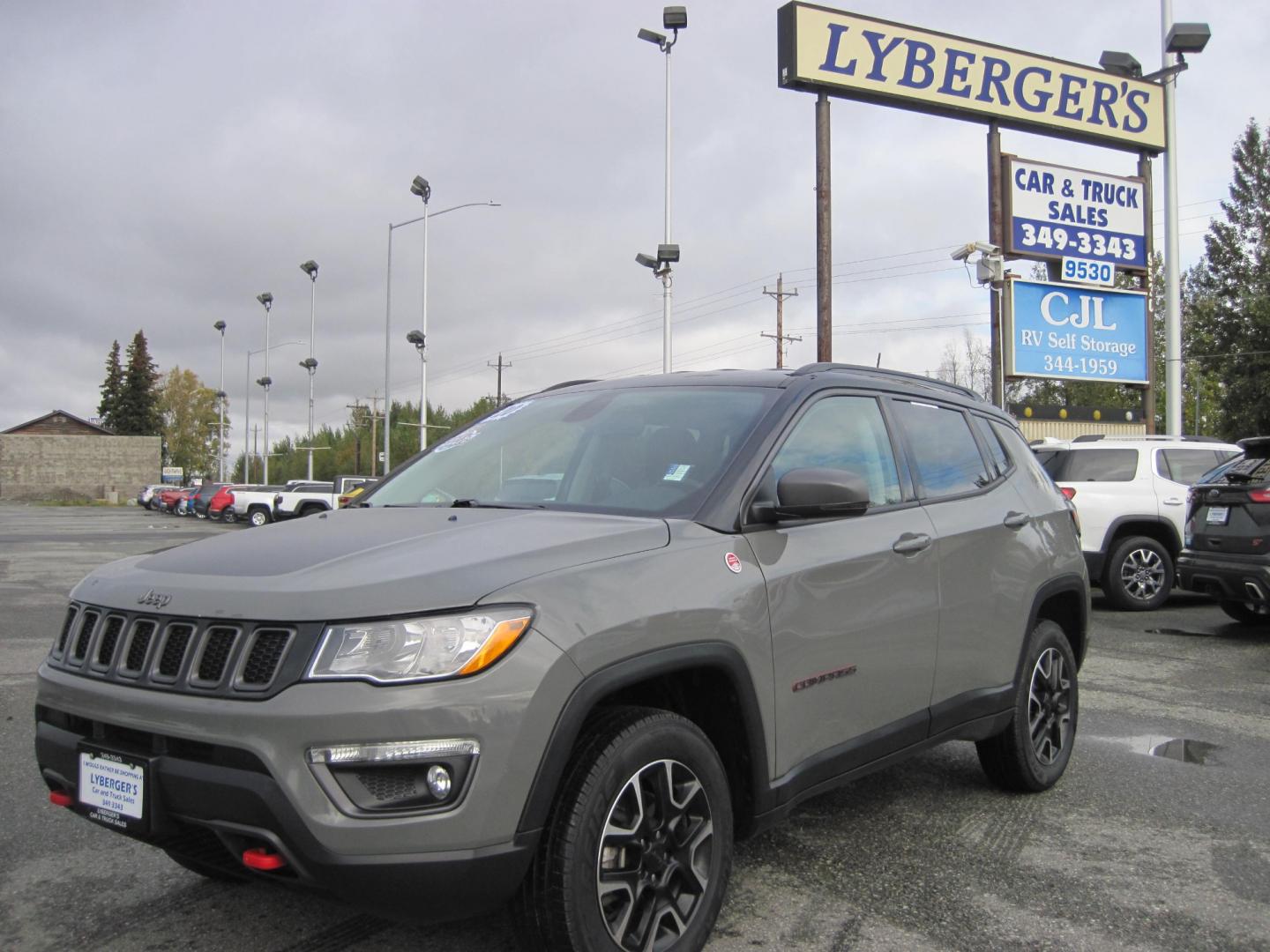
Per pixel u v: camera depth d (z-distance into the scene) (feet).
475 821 7.98
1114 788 15.88
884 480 13.06
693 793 9.61
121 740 8.88
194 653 8.50
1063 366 67.05
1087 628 16.83
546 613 8.57
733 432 11.69
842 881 12.14
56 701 9.41
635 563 9.52
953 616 13.29
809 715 11.00
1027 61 67.05
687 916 9.51
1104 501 35.14
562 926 8.41
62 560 60.08
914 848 13.24
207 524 126.62
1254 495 28.27
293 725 7.86
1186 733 19.27
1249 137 181.98
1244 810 14.87
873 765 12.06
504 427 14.14
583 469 12.02
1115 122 69.72
